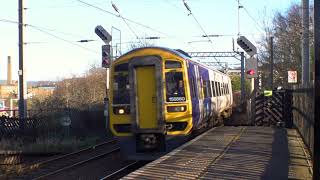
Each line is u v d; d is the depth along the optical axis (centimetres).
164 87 1533
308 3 1956
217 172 1020
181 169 1055
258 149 1341
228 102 3192
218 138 1605
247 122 2959
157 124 1520
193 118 1592
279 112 2341
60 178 1389
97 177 1402
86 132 2725
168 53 1549
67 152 2005
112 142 2378
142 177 980
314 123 817
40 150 1998
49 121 2520
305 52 1964
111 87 1574
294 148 1419
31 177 1418
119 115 1560
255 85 3512
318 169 819
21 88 2441
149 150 1541
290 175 1002
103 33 2519
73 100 4153
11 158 1758
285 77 4497
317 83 809
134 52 1560
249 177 970
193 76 1673
